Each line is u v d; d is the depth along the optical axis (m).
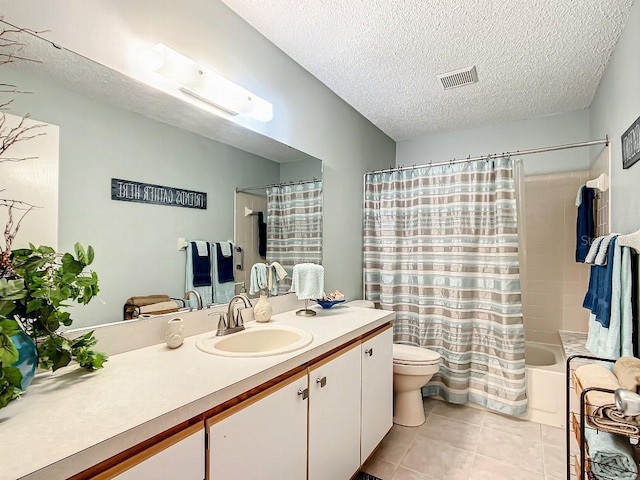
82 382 0.97
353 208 2.90
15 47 1.01
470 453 1.99
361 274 3.03
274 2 1.67
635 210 1.63
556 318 3.03
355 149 2.93
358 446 1.70
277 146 2.05
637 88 1.59
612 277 1.63
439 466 1.87
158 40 1.40
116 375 1.03
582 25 1.78
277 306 2.06
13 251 0.93
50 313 0.94
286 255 2.14
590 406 1.06
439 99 2.70
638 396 0.89
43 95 1.06
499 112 2.95
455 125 3.27
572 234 2.96
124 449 0.72
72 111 1.13
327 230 2.54
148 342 1.33
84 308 1.16
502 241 2.41
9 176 0.98
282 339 1.64
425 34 1.89
